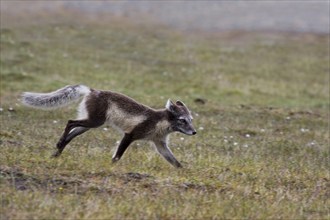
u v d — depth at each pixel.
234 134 49.22
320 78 86.88
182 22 121.88
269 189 30.47
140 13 127.12
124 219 23.73
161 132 33.78
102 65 82.25
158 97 67.12
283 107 67.44
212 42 107.25
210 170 33.03
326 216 26.33
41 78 71.44
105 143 40.16
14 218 22.75
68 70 77.19
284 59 97.19
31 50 84.56
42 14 116.31
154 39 104.44
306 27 119.38
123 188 27.92
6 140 38.09
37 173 28.95
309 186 31.89
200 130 49.16
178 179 30.17
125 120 33.25
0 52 80.75
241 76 84.00
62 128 45.16
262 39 111.31
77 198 25.56
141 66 84.31
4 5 119.50
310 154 42.62
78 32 102.31
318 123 58.88
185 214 24.70
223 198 27.59
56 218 23.03
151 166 33.09
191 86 76.19
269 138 48.41
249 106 66.50
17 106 54.53
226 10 131.50
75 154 34.38
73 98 33.56
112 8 128.38
